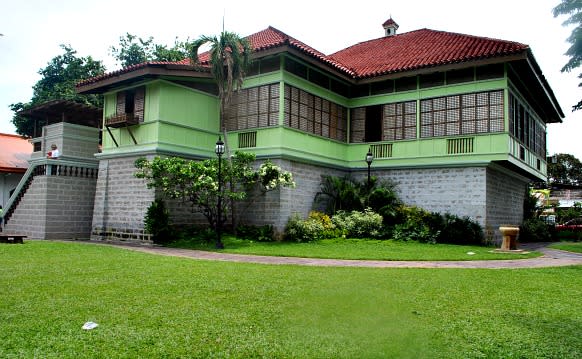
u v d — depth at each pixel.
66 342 4.98
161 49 30.84
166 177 15.52
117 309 6.30
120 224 17.69
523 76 18.41
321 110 19.23
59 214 18.67
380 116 20.03
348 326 5.75
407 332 5.56
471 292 7.84
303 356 4.77
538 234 22.75
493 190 18.33
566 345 5.27
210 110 18.73
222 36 16.08
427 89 18.83
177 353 4.78
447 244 16.58
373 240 16.72
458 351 5.01
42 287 7.58
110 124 17.84
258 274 9.12
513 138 17.81
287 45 16.33
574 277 9.70
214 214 16.95
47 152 20.30
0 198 24.20
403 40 24.09
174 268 9.76
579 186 46.22
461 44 20.08
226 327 5.62
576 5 17.20
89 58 31.97
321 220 17.55
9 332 5.26
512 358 4.86
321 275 9.10
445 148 18.20
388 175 19.61
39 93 30.97
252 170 17.00
